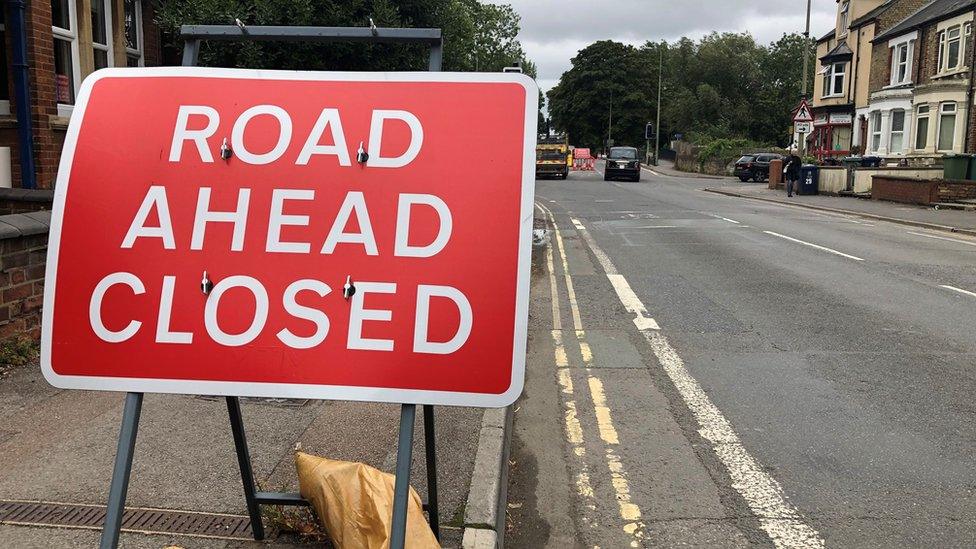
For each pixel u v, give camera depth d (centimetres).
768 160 4244
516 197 253
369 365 244
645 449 483
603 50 9769
